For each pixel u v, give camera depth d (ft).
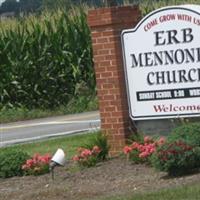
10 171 45.37
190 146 39.40
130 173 42.01
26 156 46.47
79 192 38.83
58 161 43.70
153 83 46.85
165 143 40.47
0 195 40.34
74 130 76.43
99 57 48.73
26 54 109.50
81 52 110.52
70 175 43.65
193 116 45.70
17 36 109.70
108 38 48.21
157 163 39.73
